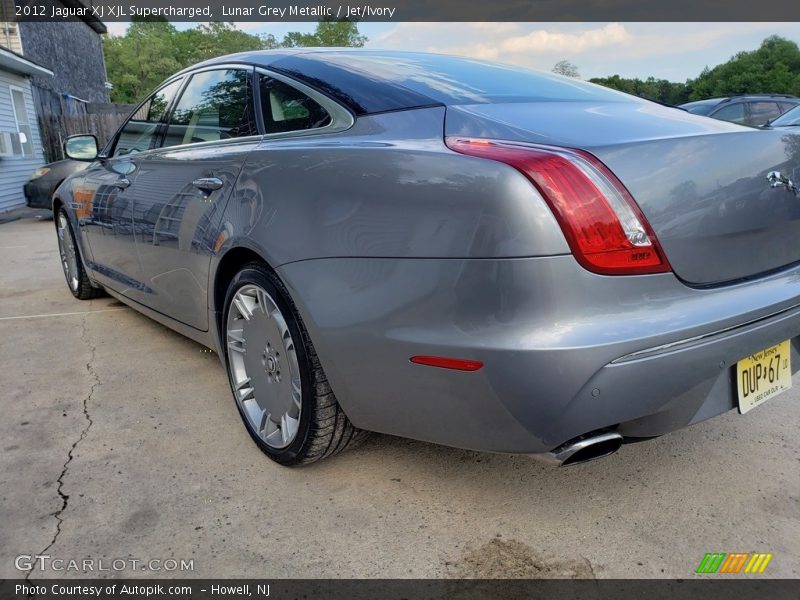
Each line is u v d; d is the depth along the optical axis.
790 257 2.01
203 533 1.92
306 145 2.11
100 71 24.31
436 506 2.04
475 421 1.65
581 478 2.19
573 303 1.53
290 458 2.20
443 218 1.63
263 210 2.13
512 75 2.53
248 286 2.28
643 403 1.61
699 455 2.32
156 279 3.04
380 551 1.83
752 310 1.75
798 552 1.80
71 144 3.91
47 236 8.51
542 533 1.90
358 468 2.27
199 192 2.55
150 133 3.34
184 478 2.22
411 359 1.70
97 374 3.18
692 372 1.66
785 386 2.00
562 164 1.56
